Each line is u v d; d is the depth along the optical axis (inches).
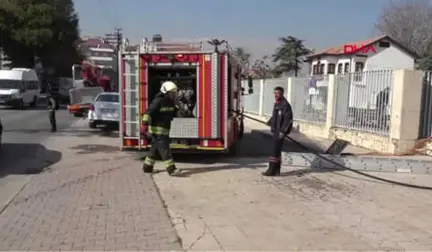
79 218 249.0
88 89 1008.9
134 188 320.2
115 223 239.8
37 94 1512.1
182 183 335.9
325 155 412.8
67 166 414.6
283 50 2188.7
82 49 2787.9
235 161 442.0
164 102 360.8
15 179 357.7
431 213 261.3
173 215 253.4
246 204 277.0
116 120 738.2
